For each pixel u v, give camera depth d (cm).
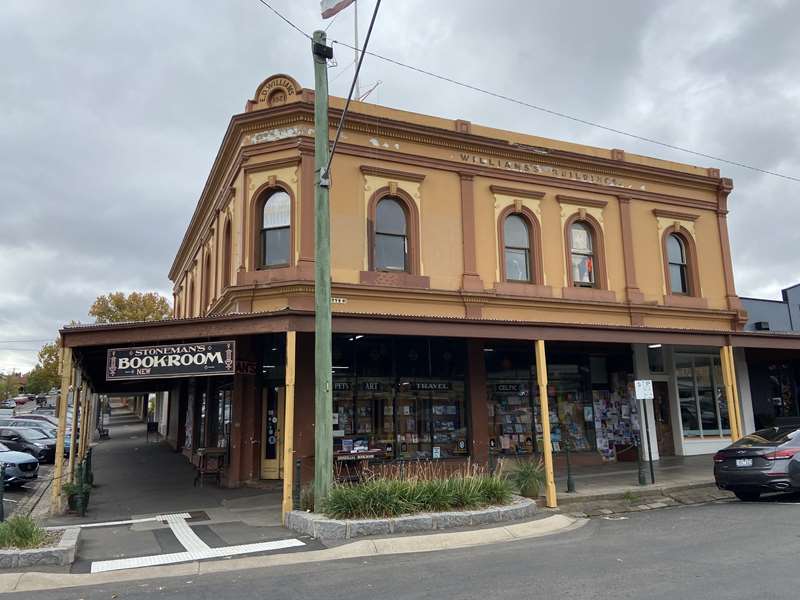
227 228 1694
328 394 1036
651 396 1430
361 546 855
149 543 912
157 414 3909
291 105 1453
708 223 2023
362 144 1520
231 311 1476
